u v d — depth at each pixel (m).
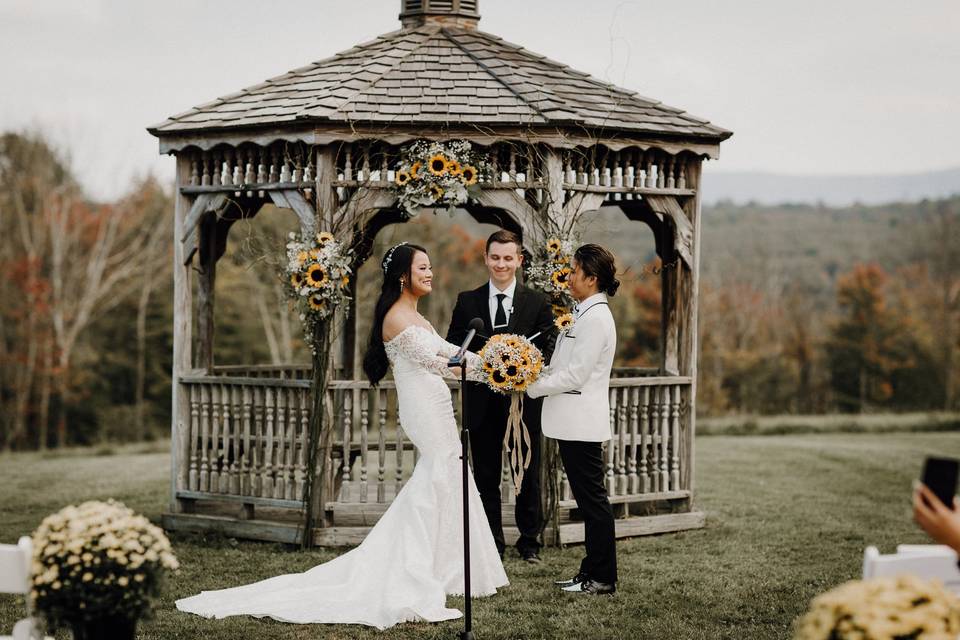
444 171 6.34
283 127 6.55
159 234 28.02
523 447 6.19
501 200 6.64
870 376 30.95
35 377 27.06
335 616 4.87
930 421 16.86
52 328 27.02
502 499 6.90
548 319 6.25
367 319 19.77
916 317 31.92
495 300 6.17
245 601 5.06
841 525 7.48
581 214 6.79
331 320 6.58
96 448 15.63
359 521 6.86
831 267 36.81
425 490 5.30
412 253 5.55
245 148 6.94
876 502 8.60
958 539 2.61
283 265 6.77
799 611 5.13
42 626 3.29
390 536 5.25
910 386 30.94
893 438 14.84
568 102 6.84
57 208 27.42
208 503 7.70
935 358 31.22
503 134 6.59
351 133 6.47
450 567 5.31
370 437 14.98
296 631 4.71
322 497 6.64
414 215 6.45
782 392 30.06
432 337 5.49
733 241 40.94
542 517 6.53
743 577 5.84
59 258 26.72
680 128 6.98
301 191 6.70
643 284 28.88
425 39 7.51
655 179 7.21
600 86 7.42
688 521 7.28
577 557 6.29
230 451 7.75
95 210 28.28
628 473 7.86
